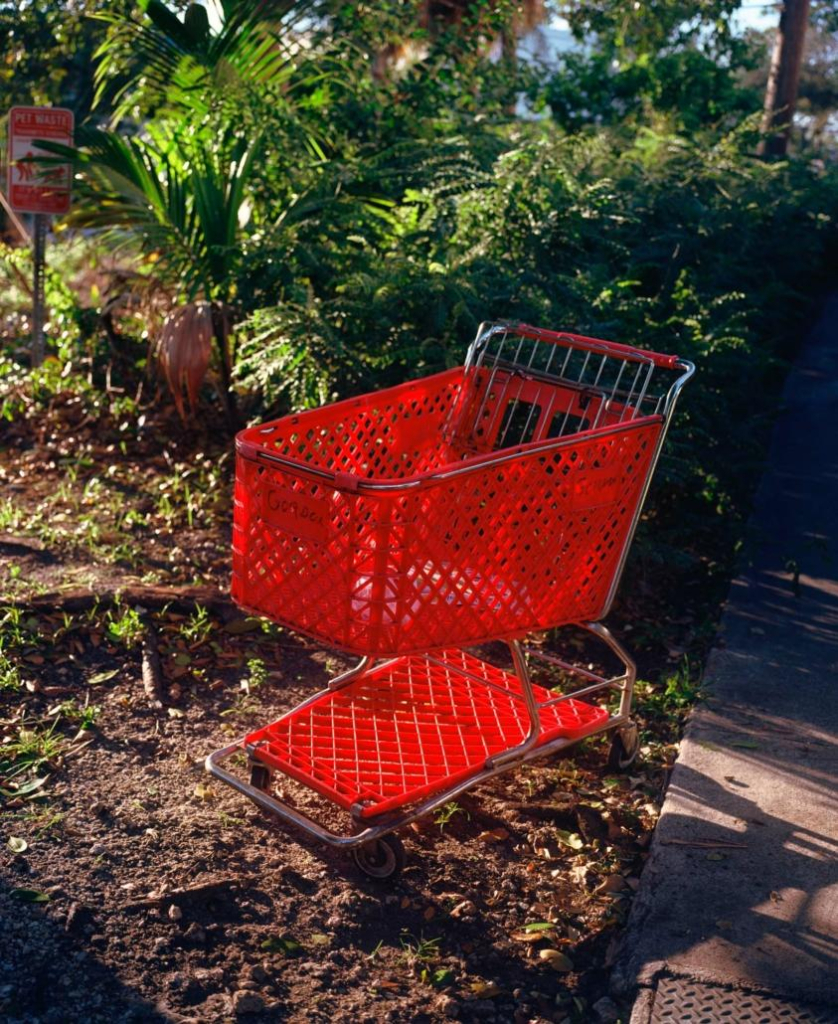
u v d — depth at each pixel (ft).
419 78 29.17
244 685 14.26
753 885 10.49
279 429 11.85
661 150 33.19
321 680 14.65
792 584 17.62
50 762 12.30
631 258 25.50
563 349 18.08
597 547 11.90
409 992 9.52
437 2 33.73
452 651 14.46
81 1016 8.91
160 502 19.47
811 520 20.04
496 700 13.19
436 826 11.83
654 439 11.58
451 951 10.03
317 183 21.67
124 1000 9.11
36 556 17.29
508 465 10.57
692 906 10.19
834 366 30.22
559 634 16.44
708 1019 8.85
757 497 20.98
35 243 24.21
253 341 18.70
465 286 18.10
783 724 13.48
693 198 28.76
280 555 10.55
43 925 9.84
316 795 12.22
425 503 10.22
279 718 12.66
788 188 37.27
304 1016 9.13
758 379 26.40
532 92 44.57
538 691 13.52
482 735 12.32
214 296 21.52
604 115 46.78
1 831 11.07
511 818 12.04
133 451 21.80
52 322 27.37
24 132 23.31
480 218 20.99
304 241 20.53
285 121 22.27
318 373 17.81
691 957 9.53
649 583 18.20
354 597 10.26
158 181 21.88
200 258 21.48
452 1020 9.23
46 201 23.53
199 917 10.16
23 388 23.77
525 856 11.42
